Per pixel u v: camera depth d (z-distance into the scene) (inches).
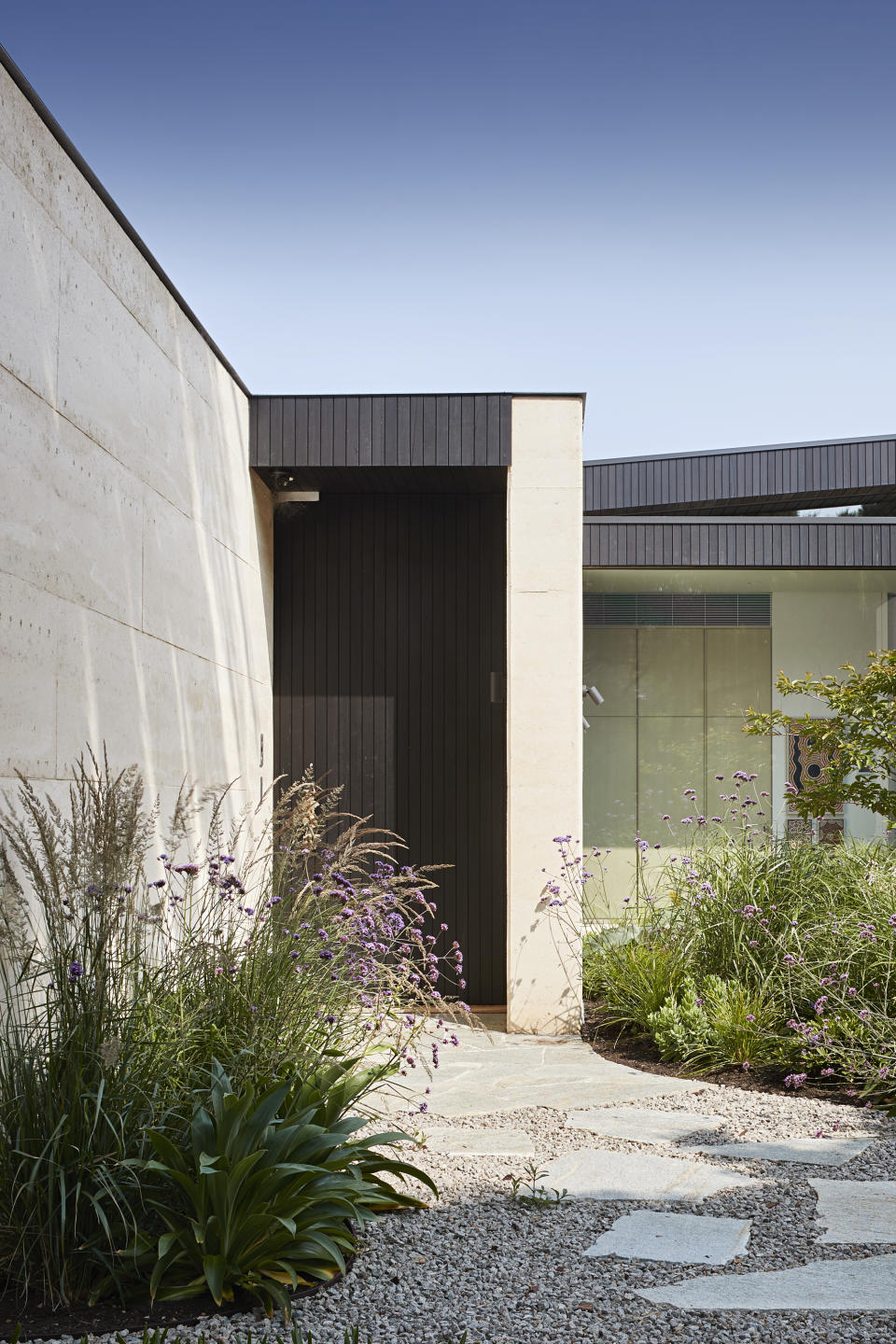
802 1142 170.7
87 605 168.1
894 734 280.8
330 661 320.8
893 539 344.2
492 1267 120.0
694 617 348.8
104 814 131.1
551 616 281.4
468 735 318.7
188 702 225.3
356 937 178.7
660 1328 104.7
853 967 223.1
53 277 156.0
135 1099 117.7
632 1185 149.8
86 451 168.6
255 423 287.7
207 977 149.0
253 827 286.4
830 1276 117.8
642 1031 258.8
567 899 274.4
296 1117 125.1
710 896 257.8
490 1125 184.2
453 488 316.8
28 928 141.9
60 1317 104.7
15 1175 108.4
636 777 344.2
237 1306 107.7
